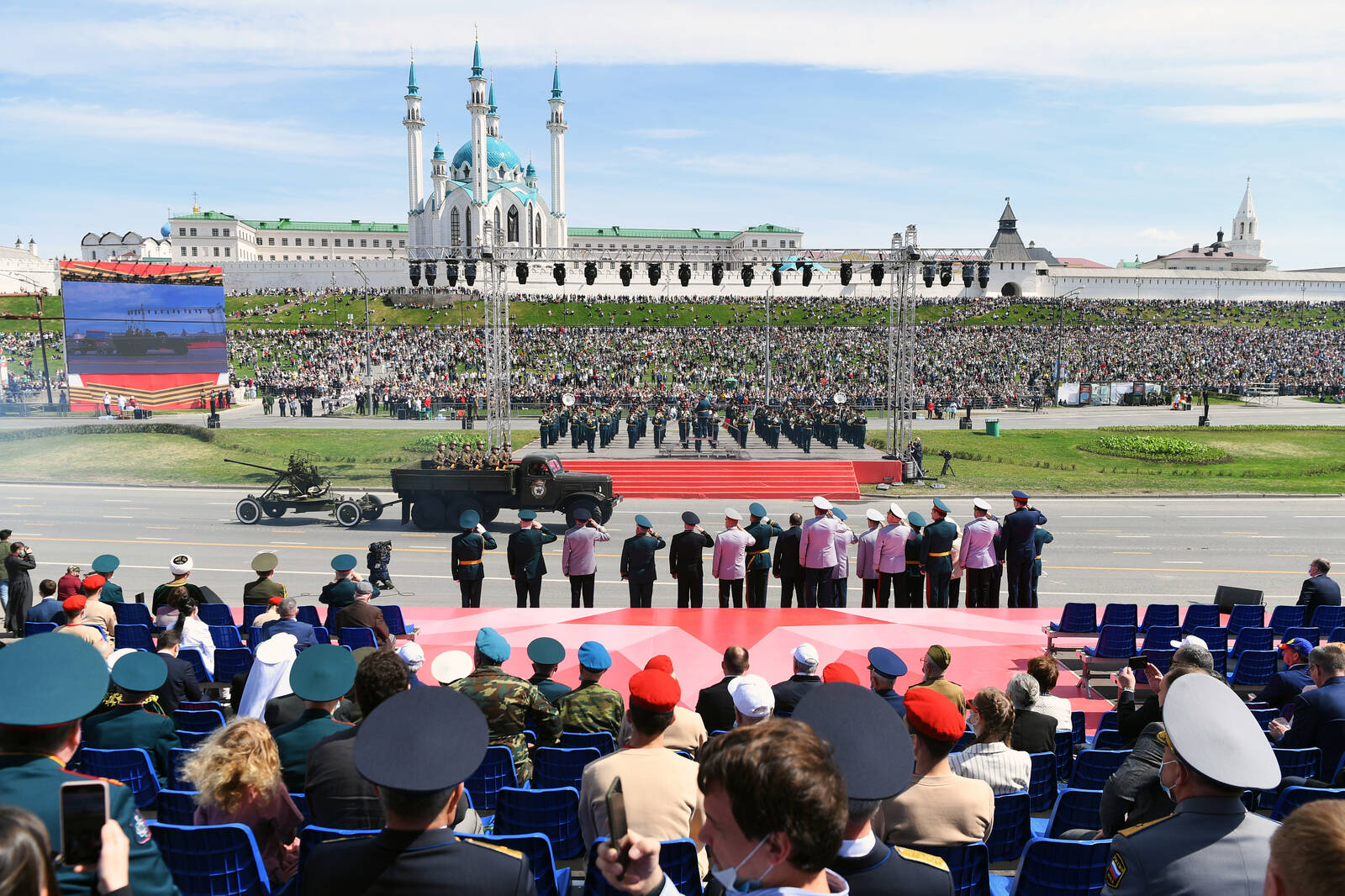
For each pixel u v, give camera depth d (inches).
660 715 174.7
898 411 1515.7
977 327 3683.6
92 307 2142.0
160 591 516.7
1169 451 1734.7
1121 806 193.9
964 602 708.7
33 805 112.5
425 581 800.9
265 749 175.6
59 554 908.0
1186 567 885.2
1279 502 1346.0
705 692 298.0
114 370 2186.3
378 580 745.6
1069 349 3346.5
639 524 624.4
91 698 120.2
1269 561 916.6
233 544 970.7
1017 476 1545.3
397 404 2171.5
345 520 1080.2
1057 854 174.7
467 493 1051.3
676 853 164.6
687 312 3865.7
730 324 3754.9
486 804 247.6
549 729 260.8
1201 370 3137.3
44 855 78.9
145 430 1829.5
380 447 1713.8
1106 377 3004.4
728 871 89.0
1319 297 4837.6
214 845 163.8
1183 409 2503.7
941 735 164.4
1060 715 308.7
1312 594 525.7
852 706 110.6
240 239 5757.9
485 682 251.9
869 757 105.7
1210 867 117.0
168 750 257.1
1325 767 257.0
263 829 179.9
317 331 3403.1
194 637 423.5
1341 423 2193.7
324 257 6190.9
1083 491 1414.9
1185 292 4753.9
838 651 519.5
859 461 1460.4
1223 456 1718.8
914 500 1330.0
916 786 168.1
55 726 117.7
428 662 494.0
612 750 278.5
